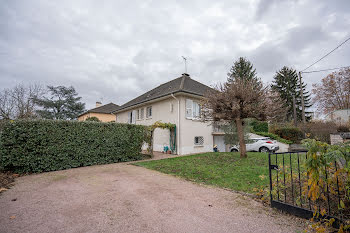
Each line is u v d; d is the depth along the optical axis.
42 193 4.26
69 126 7.54
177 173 6.25
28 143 6.47
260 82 8.30
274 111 7.93
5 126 6.25
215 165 7.29
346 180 2.47
